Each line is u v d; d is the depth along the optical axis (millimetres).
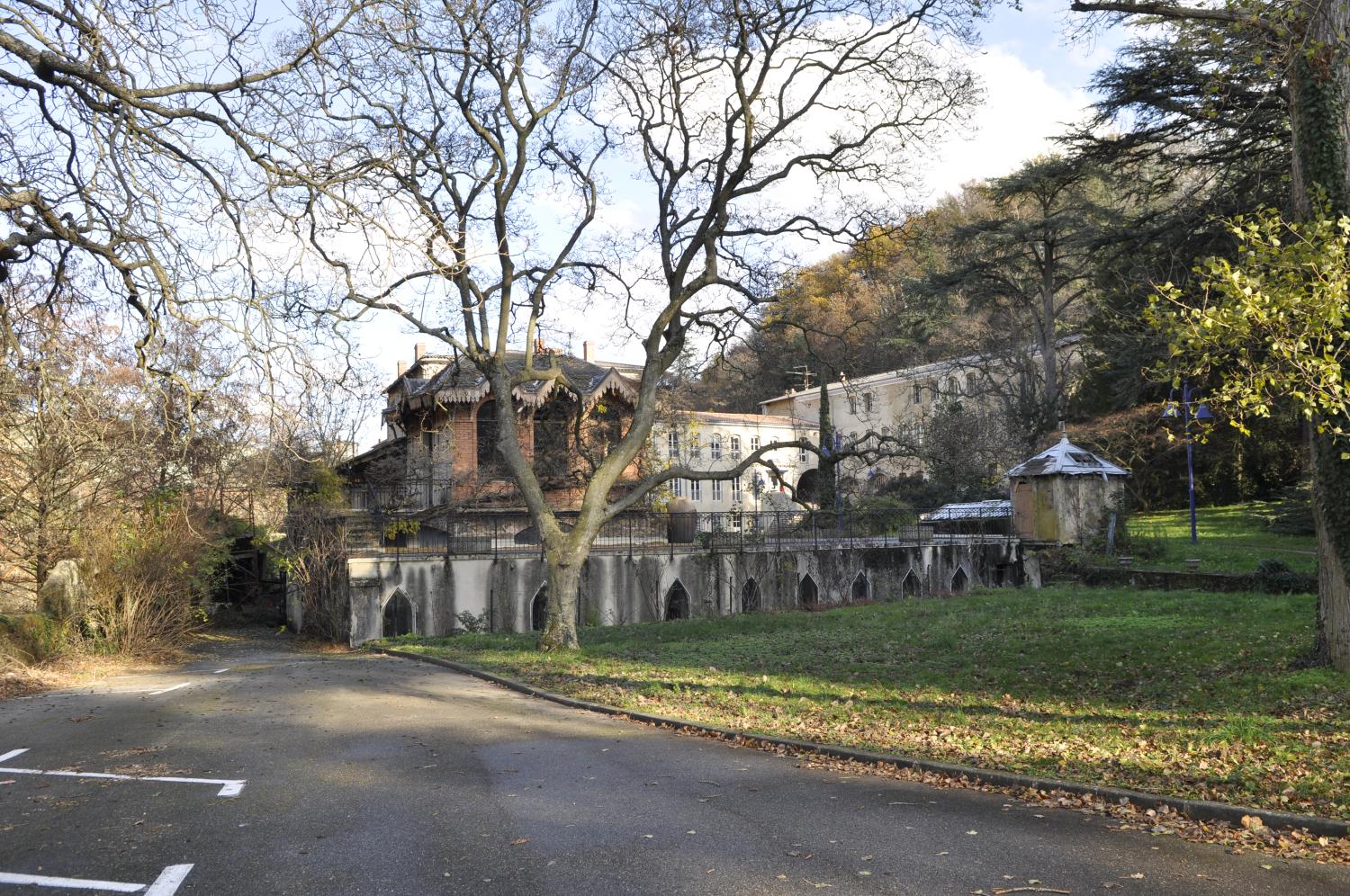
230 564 36250
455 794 8422
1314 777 8180
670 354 23359
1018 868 6312
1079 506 40844
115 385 15203
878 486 59125
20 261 11445
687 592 33000
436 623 29344
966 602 29234
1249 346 9812
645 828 7359
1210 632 17484
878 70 22312
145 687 16828
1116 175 32531
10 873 6297
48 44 9906
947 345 62594
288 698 14820
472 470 36281
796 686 14836
